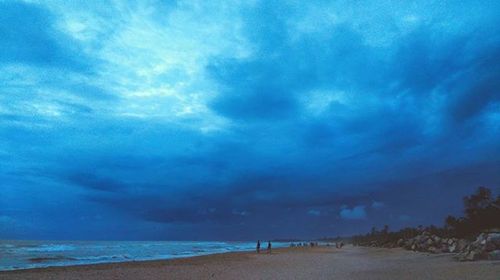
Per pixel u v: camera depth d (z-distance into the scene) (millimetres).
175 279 21234
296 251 74188
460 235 53406
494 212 50562
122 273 24578
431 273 19906
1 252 63000
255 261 38719
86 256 55000
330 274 22578
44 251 73000
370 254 51250
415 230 74000
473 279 16531
